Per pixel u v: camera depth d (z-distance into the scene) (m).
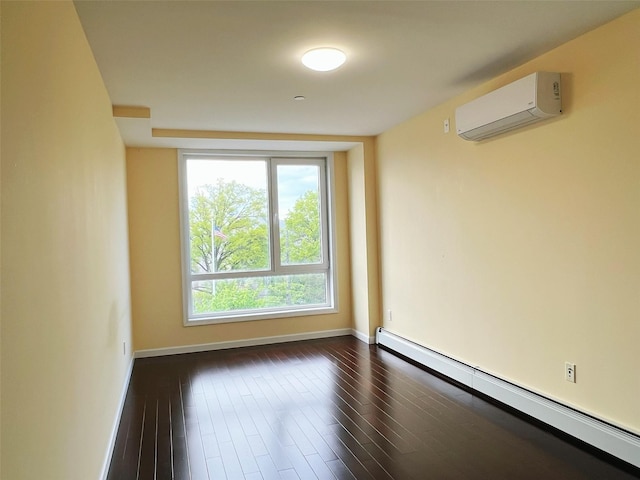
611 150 2.46
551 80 2.72
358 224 5.38
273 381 4.00
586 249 2.63
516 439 2.77
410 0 2.14
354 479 2.38
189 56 2.69
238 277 5.35
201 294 5.23
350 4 2.16
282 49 2.65
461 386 3.72
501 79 3.22
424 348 4.29
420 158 4.26
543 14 2.33
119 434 3.00
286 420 3.15
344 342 5.32
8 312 1.06
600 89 2.51
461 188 3.71
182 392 3.77
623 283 2.43
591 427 2.59
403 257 4.66
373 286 5.22
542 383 2.98
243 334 5.28
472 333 3.65
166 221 5.02
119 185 3.94
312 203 5.64
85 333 2.04
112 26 2.27
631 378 2.41
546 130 2.87
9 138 1.09
